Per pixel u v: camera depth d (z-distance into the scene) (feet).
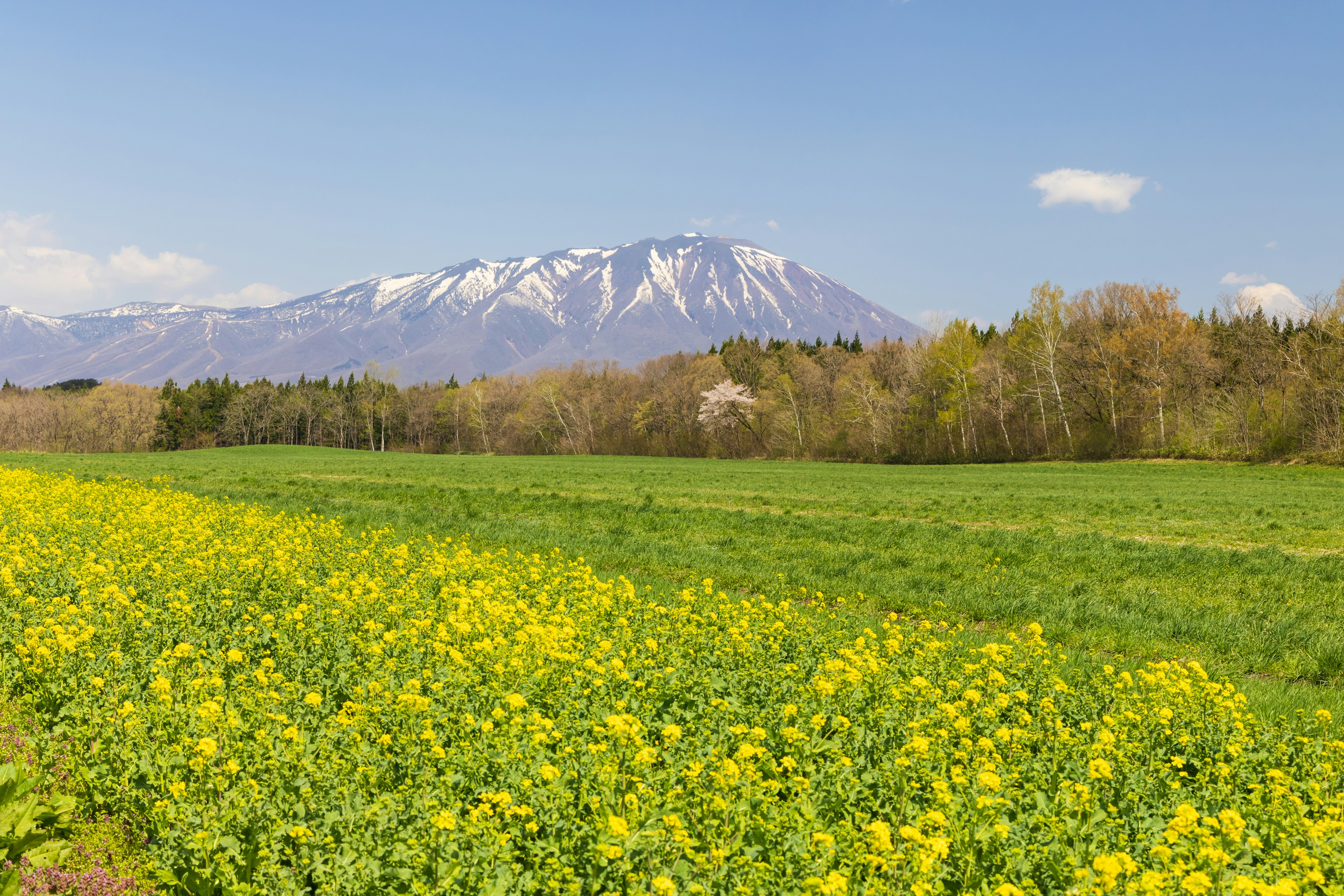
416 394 513.86
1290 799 17.11
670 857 14.16
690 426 368.07
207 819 15.61
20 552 41.81
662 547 63.26
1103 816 16.49
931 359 289.33
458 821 14.57
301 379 556.51
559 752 18.01
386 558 47.16
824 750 19.48
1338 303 209.05
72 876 15.64
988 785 16.34
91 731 19.20
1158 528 83.82
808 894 13.09
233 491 108.68
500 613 29.19
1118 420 255.09
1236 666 35.24
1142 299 254.88
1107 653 37.60
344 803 16.26
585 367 439.22
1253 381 224.12
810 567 56.03
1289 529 82.64
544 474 168.25
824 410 327.26
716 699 22.29
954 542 70.64
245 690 21.61
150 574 37.11
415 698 19.69
